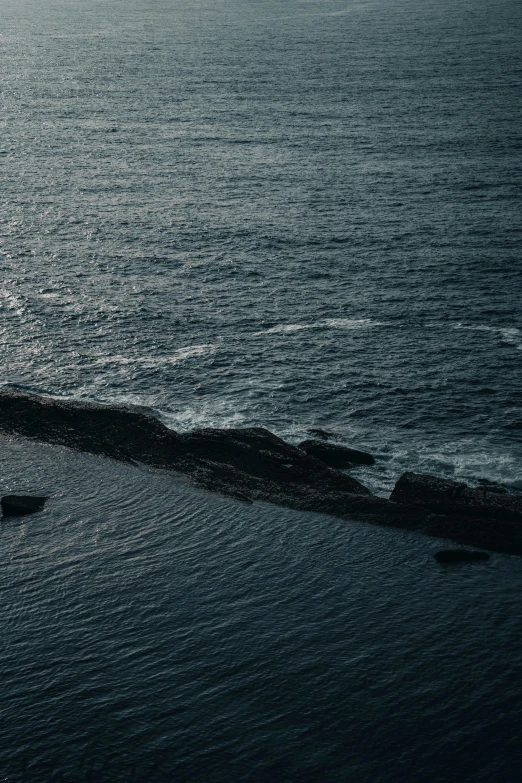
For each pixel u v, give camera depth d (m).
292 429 54.31
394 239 86.75
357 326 68.31
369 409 56.66
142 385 59.75
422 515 45.31
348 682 35.22
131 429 52.91
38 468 50.09
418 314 70.19
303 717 33.53
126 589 40.50
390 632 38.00
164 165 116.25
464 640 37.53
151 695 34.44
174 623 38.41
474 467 50.03
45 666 35.81
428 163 115.94
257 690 34.78
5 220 94.06
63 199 101.62
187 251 84.44
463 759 31.81
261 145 126.81
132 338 66.50
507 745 32.41
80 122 146.38
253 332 67.44
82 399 57.84
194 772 31.17
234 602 39.78
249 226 91.06
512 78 189.75
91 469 50.09
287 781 30.84
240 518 45.94
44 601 39.62
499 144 126.31
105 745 32.19
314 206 97.56
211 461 50.31
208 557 42.91
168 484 48.78
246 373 61.25
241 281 77.19
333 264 80.69
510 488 48.25
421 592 40.47
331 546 43.69
